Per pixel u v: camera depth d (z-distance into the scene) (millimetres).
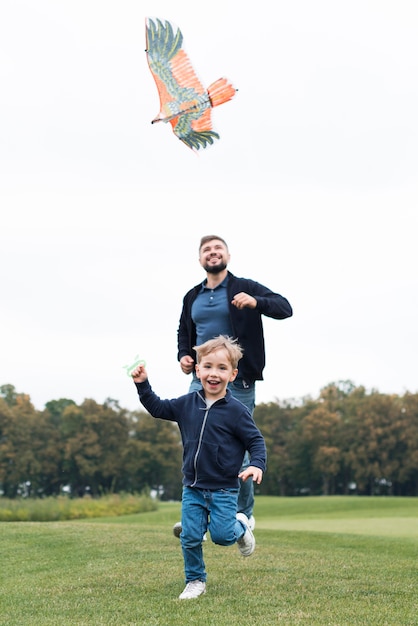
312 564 6297
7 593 5387
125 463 63406
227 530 4680
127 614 4441
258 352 6020
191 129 5691
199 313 6094
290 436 66188
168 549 7168
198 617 4266
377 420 60844
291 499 36219
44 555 7109
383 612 4457
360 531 12219
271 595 4918
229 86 5676
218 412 4797
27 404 65750
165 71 5707
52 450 63656
